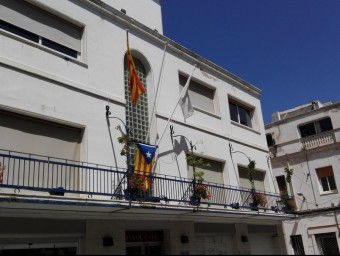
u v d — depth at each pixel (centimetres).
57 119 1016
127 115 1257
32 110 964
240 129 1764
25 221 884
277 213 1570
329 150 2128
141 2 1595
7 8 1002
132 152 1221
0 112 921
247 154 1738
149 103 1358
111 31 1264
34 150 965
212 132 1562
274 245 1717
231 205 1352
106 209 996
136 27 1364
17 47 980
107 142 1121
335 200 2042
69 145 1047
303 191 2170
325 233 2017
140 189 1042
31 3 1055
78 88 1090
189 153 1416
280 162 2311
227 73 1788
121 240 1059
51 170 981
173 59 1508
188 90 1567
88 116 1095
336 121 2152
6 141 916
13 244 870
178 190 1279
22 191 884
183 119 1444
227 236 1470
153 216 1162
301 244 2089
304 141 2250
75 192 901
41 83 1004
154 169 1246
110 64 1220
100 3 1237
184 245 1234
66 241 970
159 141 1295
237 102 1864
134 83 1198
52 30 1101
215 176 1538
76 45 1158
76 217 982
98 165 1070
